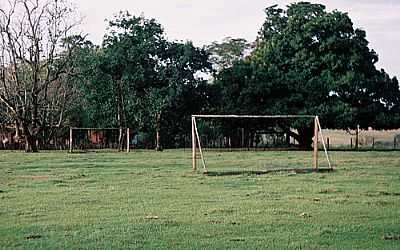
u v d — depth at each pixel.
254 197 18.92
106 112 52.66
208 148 52.94
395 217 15.11
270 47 57.47
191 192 20.14
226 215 15.29
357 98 54.69
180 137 54.09
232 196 19.14
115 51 50.91
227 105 54.12
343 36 55.81
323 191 20.52
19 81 48.78
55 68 49.81
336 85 53.69
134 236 12.56
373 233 12.98
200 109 54.09
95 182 23.25
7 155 40.34
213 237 12.51
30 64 47.66
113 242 11.98
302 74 54.81
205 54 53.09
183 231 13.11
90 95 52.50
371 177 25.78
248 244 11.86
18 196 18.92
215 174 26.56
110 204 17.25
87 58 51.94
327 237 12.55
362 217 15.08
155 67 51.72
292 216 15.17
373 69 56.66
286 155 42.34
